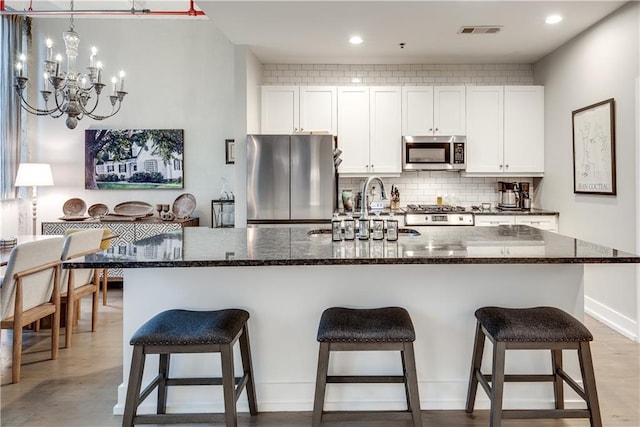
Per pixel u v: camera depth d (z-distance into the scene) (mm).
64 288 3334
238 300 2242
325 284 2238
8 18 5164
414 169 4836
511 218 4594
